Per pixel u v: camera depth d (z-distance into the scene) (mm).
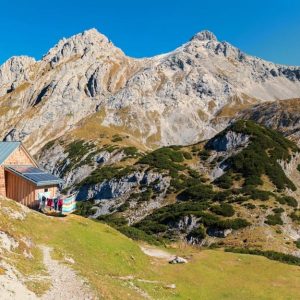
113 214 121500
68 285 24094
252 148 128500
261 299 35688
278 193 107312
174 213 99688
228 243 81562
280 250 75750
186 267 42125
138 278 35938
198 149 151000
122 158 188625
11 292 19984
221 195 107625
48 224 39125
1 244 26906
